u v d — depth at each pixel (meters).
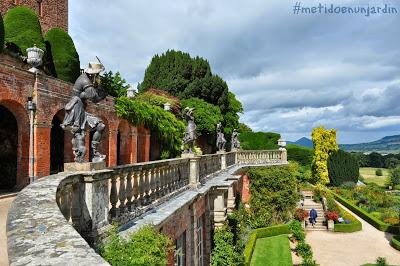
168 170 11.20
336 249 26.06
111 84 30.69
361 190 48.19
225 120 47.91
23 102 14.59
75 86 6.59
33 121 15.12
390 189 61.50
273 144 54.09
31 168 15.08
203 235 15.23
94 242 5.88
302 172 46.97
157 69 49.38
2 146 18.25
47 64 25.00
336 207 34.88
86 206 5.96
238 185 27.20
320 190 40.12
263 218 30.58
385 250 25.77
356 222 31.95
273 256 22.86
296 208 33.25
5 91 13.55
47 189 4.49
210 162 19.31
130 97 28.03
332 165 54.19
